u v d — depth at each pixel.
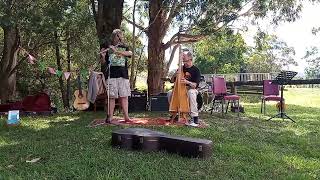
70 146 5.90
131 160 5.09
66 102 17.39
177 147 5.44
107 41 11.89
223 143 6.51
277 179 4.62
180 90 8.54
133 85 15.62
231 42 18.53
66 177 4.41
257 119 10.36
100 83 9.18
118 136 5.79
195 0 13.29
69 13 11.78
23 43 14.84
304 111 13.59
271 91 11.62
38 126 8.11
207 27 14.23
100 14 12.14
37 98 10.77
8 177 4.34
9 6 9.91
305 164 5.43
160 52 14.83
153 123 8.48
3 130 7.58
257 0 14.73
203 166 4.95
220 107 12.35
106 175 4.42
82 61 17.44
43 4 11.17
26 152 5.53
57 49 17.03
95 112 11.05
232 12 14.09
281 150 6.35
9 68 14.29
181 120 8.66
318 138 7.58
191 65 8.70
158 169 4.75
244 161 5.42
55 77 18.20
